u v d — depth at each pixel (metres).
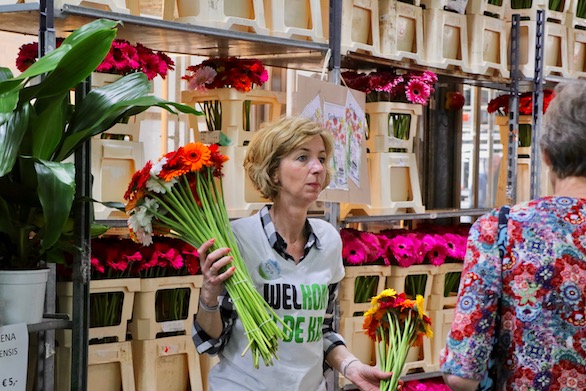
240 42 3.32
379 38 3.95
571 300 1.70
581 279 1.71
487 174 5.64
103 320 3.08
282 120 2.34
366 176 3.64
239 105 3.38
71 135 2.43
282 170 2.30
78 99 2.53
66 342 2.99
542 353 1.71
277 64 3.83
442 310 4.14
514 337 1.74
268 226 2.32
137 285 3.10
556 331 1.71
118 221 2.96
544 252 1.73
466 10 4.39
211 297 2.20
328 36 3.56
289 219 2.33
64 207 2.28
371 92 4.01
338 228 3.60
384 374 2.32
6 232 2.48
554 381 1.71
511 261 1.75
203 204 2.21
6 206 2.46
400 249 3.88
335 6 3.54
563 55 4.88
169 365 3.26
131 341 3.19
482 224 1.80
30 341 2.88
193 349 3.29
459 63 4.27
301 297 2.29
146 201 2.20
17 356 2.36
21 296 2.41
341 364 2.43
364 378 2.39
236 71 3.33
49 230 2.29
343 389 3.65
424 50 4.19
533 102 4.70
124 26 2.97
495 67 4.47
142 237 2.21
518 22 4.62
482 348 1.72
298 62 3.79
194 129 3.52
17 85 2.16
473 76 4.43
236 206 3.36
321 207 3.96
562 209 1.76
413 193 4.07
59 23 2.88
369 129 3.98
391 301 2.36
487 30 4.45
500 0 4.53
